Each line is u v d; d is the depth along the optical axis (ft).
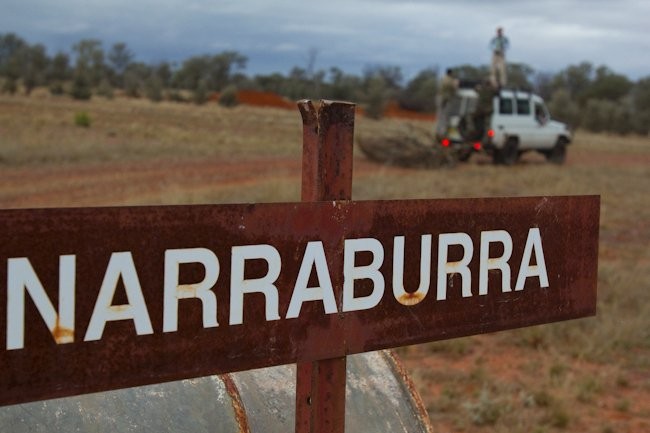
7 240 4.60
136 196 49.57
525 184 64.44
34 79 228.02
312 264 5.91
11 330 4.65
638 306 29.25
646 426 19.40
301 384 6.55
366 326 6.24
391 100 274.98
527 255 7.19
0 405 4.63
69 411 7.15
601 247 41.96
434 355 24.53
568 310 7.58
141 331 5.13
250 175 63.41
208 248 5.39
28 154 68.28
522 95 80.28
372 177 63.41
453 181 63.36
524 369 23.16
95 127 111.96
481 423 19.02
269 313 5.71
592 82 302.66
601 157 112.06
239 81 324.39
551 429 18.97
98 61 320.29
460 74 225.97
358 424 8.80
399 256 6.38
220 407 7.88
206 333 5.41
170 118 152.15
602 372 22.86
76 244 4.84
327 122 6.08
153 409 7.54
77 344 4.88
